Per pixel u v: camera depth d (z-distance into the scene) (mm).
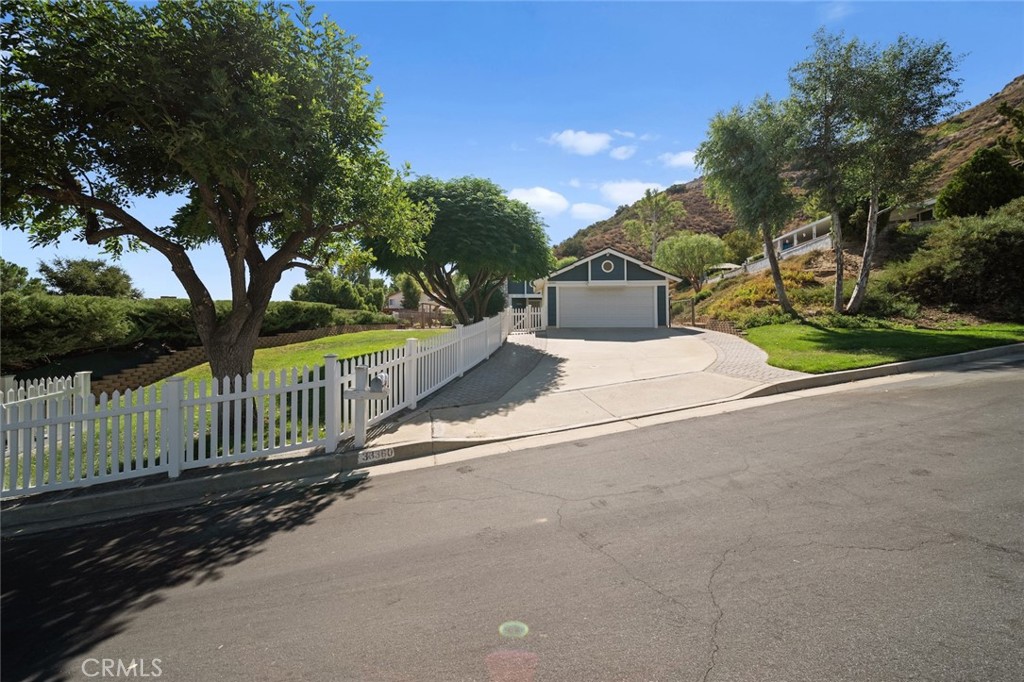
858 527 3734
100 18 6160
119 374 14070
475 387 10195
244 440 7238
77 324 13055
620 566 3367
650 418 7715
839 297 18266
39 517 4980
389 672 2461
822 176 17266
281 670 2529
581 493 4773
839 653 2422
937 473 4738
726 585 3066
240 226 7805
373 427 7387
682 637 2602
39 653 2785
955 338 13133
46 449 7043
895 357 11016
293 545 4031
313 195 7375
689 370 11211
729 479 4910
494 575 3350
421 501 4840
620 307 24875
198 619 3041
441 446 6637
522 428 7324
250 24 6836
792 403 8156
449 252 16750
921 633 2539
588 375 11195
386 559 3674
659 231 59188
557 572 3338
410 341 8539
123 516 4926
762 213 18219
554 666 2434
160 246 7938
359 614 2986
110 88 6195
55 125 6684
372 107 8133
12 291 12398
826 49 16500
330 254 10602
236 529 4445
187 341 17734
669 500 4465
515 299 39625
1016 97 51125
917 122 16109
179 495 5480
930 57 15461
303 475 5922
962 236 18078
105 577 3654
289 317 22938
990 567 3119
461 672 2428
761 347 13922
